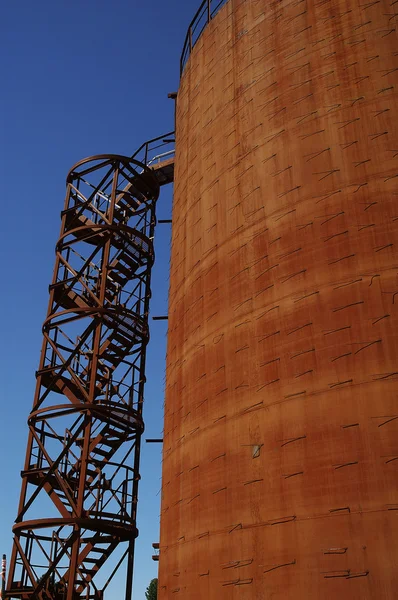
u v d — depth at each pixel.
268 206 19.48
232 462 17.34
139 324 30.11
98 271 31.19
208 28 27.00
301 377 16.25
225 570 16.30
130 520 26.23
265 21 23.11
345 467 14.49
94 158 32.25
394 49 18.52
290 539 14.80
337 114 18.73
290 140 19.67
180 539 19.14
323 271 16.97
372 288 15.89
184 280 23.34
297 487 15.17
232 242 20.53
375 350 15.18
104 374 30.00
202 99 25.78
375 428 14.42
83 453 25.53
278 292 17.89
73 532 24.33
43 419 27.00
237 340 18.77
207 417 19.11
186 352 21.67
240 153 21.70
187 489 19.36
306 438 15.49
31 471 25.88
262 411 16.91
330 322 16.23
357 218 16.94
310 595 13.89
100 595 25.27
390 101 17.84
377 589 13.02
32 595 24.31
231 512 16.78
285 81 20.89
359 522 13.80
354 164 17.67
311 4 21.39
